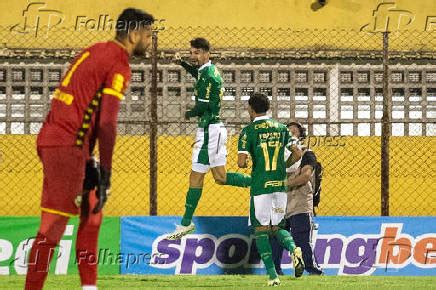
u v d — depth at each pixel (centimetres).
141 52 1891
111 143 1752
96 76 1770
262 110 3147
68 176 1772
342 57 5084
